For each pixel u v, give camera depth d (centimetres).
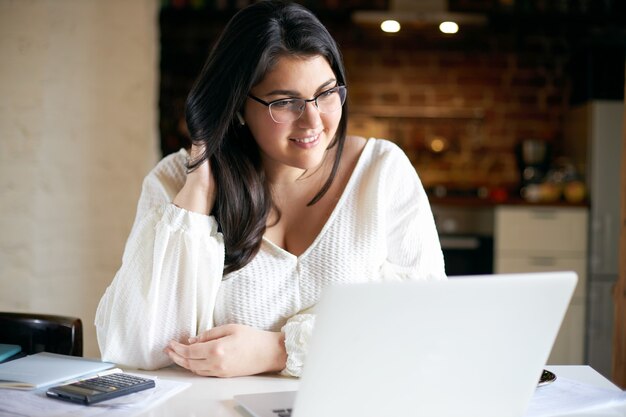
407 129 496
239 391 117
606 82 432
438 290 87
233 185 142
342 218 149
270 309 144
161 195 148
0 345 147
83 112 294
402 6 457
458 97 496
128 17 311
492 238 438
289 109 132
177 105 487
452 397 95
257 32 131
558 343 428
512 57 493
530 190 452
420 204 154
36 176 277
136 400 109
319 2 480
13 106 277
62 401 109
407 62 495
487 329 91
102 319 140
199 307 139
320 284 146
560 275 92
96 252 300
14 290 278
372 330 87
